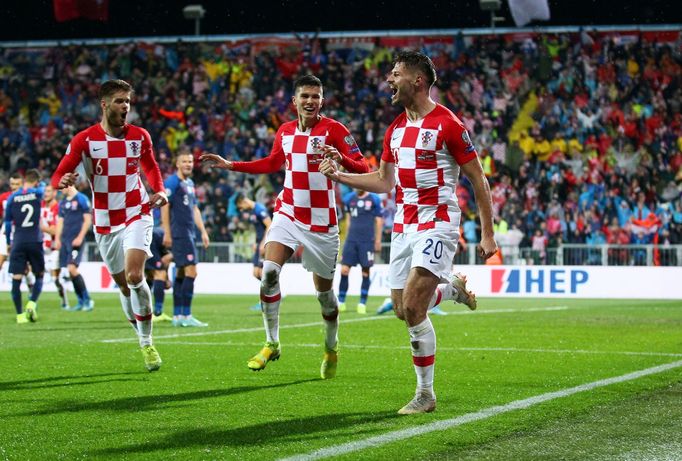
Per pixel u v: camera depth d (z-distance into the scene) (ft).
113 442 24.07
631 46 137.08
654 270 106.11
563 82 136.26
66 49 152.05
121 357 43.75
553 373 38.04
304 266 36.76
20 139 145.89
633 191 122.01
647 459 22.12
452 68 140.56
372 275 113.19
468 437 24.66
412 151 28.94
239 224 126.72
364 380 35.99
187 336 55.57
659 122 131.03
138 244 38.63
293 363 41.47
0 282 120.47
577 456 22.44
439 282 29.12
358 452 22.81
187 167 65.00
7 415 28.07
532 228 119.85
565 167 127.85
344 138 36.60
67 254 82.84
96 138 38.60
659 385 34.40
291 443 23.94
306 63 145.89
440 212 28.94
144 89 147.74
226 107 144.15
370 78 143.84
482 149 132.36
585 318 71.56
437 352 46.24
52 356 44.21
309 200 36.45
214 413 28.50
